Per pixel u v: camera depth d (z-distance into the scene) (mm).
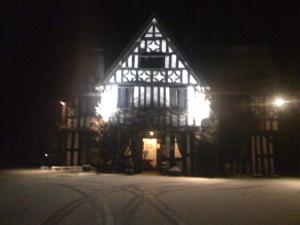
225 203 7930
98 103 18719
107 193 9211
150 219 5969
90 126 18938
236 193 9914
